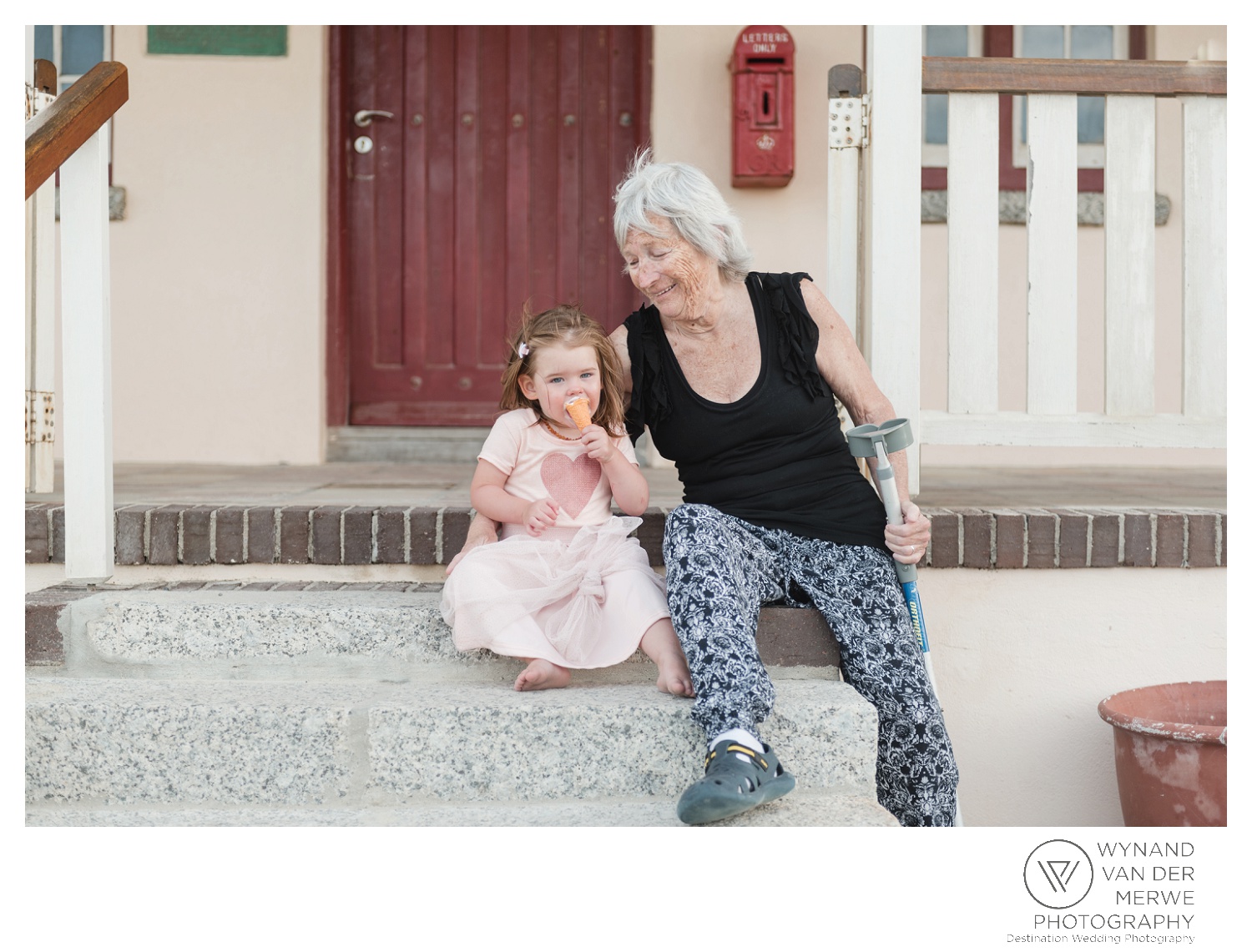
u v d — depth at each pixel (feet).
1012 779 9.37
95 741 6.82
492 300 17.15
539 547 7.30
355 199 17.02
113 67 8.31
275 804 6.81
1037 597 9.29
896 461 7.55
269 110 16.42
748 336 7.54
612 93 16.96
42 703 6.86
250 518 8.70
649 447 16.26
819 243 16.44
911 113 9.32
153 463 16.49
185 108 16.38
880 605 7.26
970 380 9.67
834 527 7.44
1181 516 9.14
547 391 7.54
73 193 8.21
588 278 17.15
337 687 7.47
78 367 8.33
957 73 9.47
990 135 9.59
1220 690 9.14
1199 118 9.68
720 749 5.94
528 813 6.58
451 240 17.10
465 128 16.99
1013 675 9.32
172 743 6.81
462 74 16.94
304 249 16.55
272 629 7.64
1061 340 9.71
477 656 7.61
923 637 7.48
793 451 7.55
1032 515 9.10
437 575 8.80
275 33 16.39
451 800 6.78
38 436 10.24
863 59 16.28
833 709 6.84
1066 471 15.46
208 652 7.68
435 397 17.20
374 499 9.99
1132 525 9.12
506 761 6.77
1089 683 9.34
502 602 7.16
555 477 7.69
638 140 16.93
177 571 8.75
